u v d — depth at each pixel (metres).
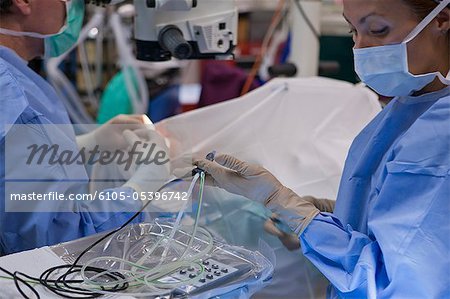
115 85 2.24
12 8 1.27
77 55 2.32
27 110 1.17
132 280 0.85
